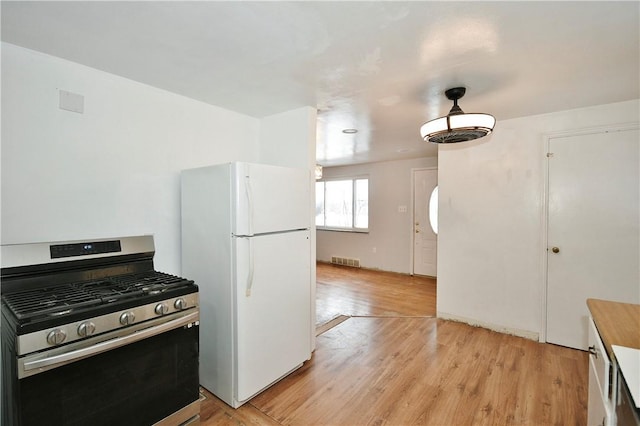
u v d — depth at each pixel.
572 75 2.09
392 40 1.64
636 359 1.07
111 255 1.98
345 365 2.57
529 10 1.39
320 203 7.31
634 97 2.52
